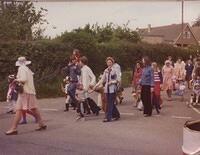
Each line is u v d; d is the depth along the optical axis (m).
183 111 18.00
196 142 6.08
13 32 28.83
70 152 10.41
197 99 19.97
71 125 14.06
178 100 22.53
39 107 18.78
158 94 17.20
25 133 12.64
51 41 27.34
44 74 25.66
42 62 25.92
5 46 23.91
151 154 10.32
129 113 17.11
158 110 17.12
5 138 11.95
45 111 17.39
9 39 27.41
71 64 16.45
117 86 15.02
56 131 13.00
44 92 23.98
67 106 17.45
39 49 25.73
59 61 26.91
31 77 12.66
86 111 16.39
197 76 20.38
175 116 16.47
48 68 26.14
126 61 40.75
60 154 10.20
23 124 14.08
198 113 17.47
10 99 16.56
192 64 29.70
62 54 27.25
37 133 12.66
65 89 17.53
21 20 33.69
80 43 30.28
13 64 23.86
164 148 10.95
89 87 15.45
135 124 14.44
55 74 26.27
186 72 29.42
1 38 27.30
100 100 17.75
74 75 16.34
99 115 16.34
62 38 30.19
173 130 13.43
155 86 17.17
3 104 19.69
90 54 31.42
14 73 23.81
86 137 12.18
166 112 17.59
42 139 11.85
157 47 50.00
